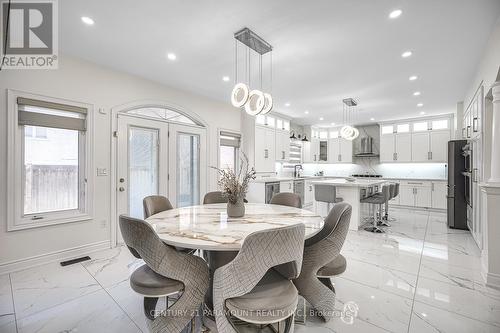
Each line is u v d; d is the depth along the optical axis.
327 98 4.87
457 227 4.42
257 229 1.67
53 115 2.92
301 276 1.74
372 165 7.75
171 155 4.22
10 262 2.61
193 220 1.96
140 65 3.33
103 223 3.34
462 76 3.67
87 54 3.00
